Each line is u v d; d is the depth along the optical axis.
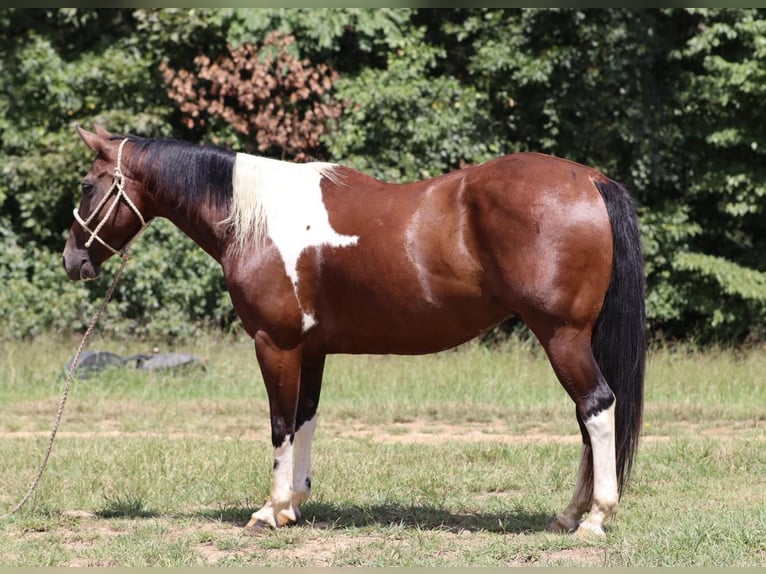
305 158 20.97
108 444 11.58
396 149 21.22
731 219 22.38
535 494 9.41
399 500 9.15
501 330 20.81
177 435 12.64
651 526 7.98
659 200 22.33
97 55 21.77
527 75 20.89
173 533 8.08
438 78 21.97
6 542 7.79
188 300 20.55
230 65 20.41
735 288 20.22
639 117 21.03
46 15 22.30
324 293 7.94
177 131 22.25
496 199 7.46
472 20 21.73
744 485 9.70
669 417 13.68
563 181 7.44
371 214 7.82
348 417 13.96
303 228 7.93
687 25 21.70
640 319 7.48
